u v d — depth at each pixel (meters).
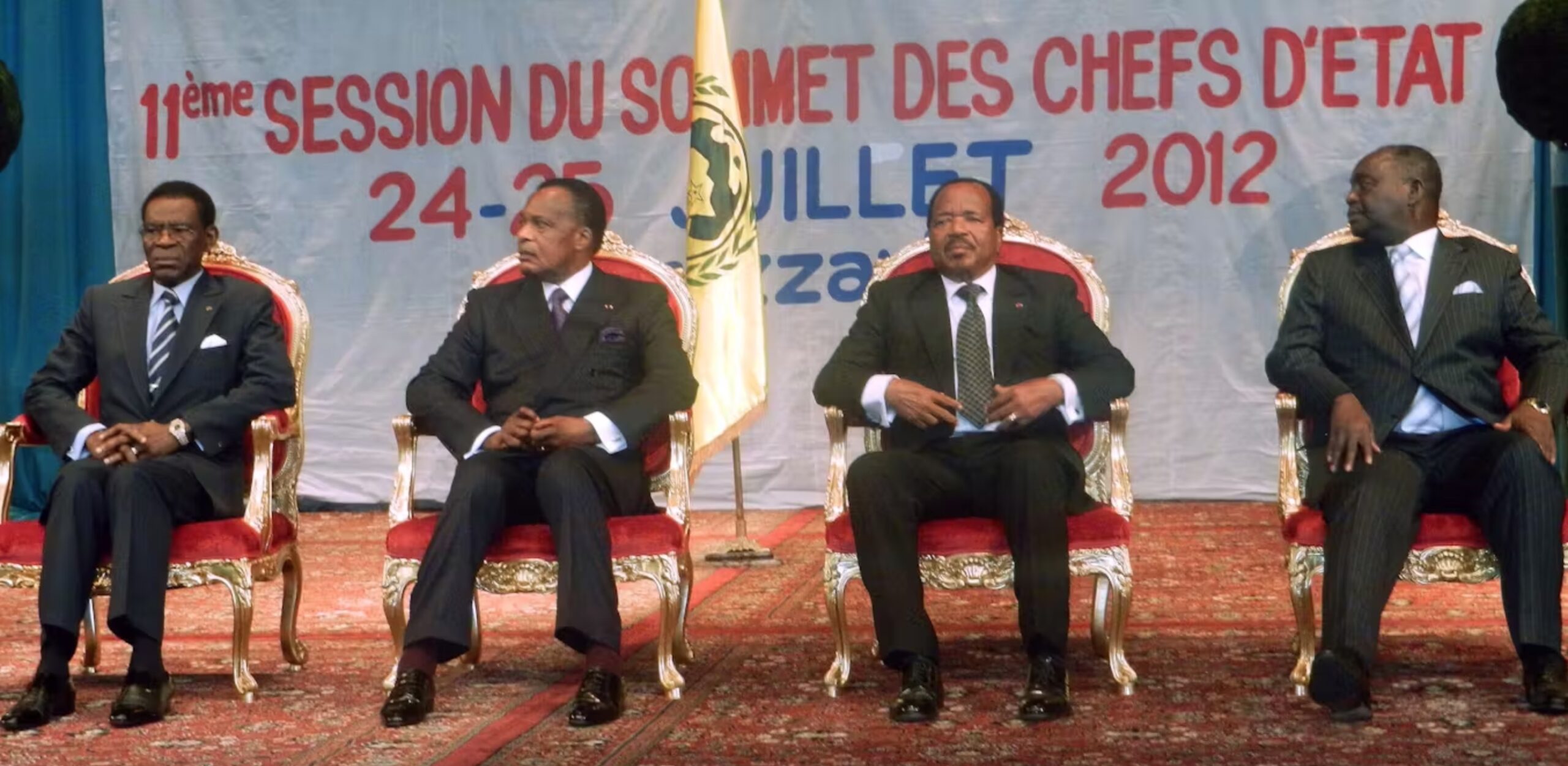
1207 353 6.29
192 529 3.44
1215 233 6.26
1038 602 3.20
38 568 3.38
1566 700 3.10
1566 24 5.18
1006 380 3.56
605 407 3.52
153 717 3.27
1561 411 3.40
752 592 4.75
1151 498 6.36
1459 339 3.44
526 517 3.51
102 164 6.60
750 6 6.38
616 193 6.48
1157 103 6.25
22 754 3.01
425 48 6.53
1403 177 3.50
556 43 6.48
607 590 3.30
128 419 3.65
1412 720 3.10
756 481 6.47
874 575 3.27
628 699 3.42
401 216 6.57
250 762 2.94
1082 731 3.07
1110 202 6.29
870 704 3.34
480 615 3.82
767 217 6.41
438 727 3.20
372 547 5.70
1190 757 2.88
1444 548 3.26
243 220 6.61
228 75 6.59
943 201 3.59
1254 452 6.30
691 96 6.34
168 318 3.71
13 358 6.54
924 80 6.34
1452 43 6.09
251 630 4.27
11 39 6.52
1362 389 3.47
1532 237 6.05
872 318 3.68
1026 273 3.65
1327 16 6.16
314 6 6.55
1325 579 3.20
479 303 3.73
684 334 3.83
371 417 6.61
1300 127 6.19
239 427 3.57
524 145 6.51
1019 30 6.29
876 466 3.34
